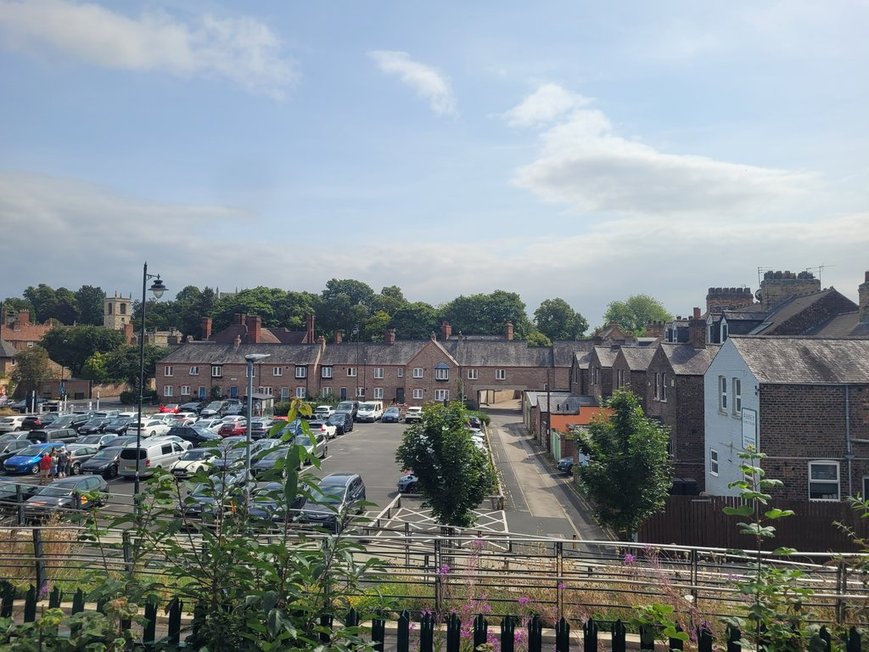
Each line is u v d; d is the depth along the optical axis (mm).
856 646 4492
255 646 3957
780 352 24516
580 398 53812
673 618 5848
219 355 77125
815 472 22609
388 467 37344
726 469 26250
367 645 3986
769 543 20219
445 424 19031
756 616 4727
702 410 31781
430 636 4715
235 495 4508
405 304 115125
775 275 43500
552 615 7688
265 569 4145
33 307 148250
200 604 4270
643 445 19484
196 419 54875
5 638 3934
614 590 8008
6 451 34812
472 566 8312
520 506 29125
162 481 4555
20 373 70938
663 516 20562
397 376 75812
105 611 3982
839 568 6848
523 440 52125
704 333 34812
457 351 78562
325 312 121000
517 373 76562
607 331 98500
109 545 5621
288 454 4047
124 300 132250
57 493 19641
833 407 22656
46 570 8102
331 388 76125
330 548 4297
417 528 20609
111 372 80875
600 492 19672
